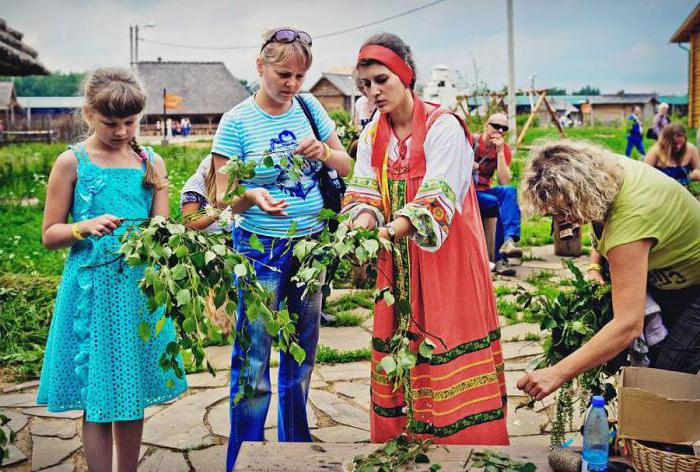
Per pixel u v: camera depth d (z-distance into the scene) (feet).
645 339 10.41
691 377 9.16
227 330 18.92
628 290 9.29
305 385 12.26
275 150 11.41
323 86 254.88
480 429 10.65
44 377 10.80
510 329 19.98
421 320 10.76
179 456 13.12
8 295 21.70
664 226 9.33
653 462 8.25
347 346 18.88
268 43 11.03
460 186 10.46
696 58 87.76
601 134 120.88
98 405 10.43
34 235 34.76
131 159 11.03
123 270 10.60
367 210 10.90
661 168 30.96
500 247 26.50
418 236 10.02
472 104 51.52
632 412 8.57
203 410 15.05
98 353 10.48
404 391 11.13
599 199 9.04
